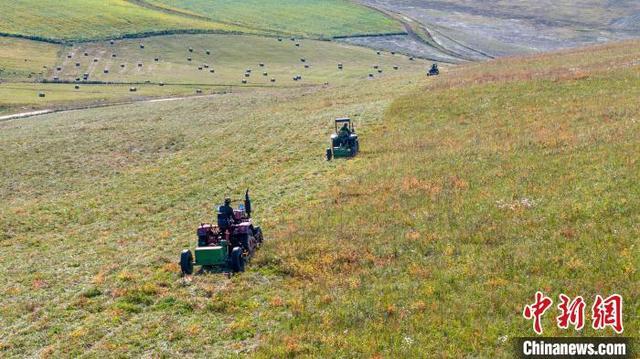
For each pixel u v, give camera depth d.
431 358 13.48
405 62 139.00
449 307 15.51
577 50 78.31
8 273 23.00
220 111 64.12
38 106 79.44
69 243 26.70
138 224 28.88
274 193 30.47
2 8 146.75
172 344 15.63
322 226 23.12
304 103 62.12
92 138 52.81
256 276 19.41
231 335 15.78
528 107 40.66
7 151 49.28
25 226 29.92
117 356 15.26
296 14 191.62
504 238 19.25
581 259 16.78
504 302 15.27
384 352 13.97
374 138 40.31
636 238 17.36
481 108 43.09
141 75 111.94
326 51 146.00
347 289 17.45
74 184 38.84
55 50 126.50
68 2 161.00
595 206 20.22
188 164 41.31
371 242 20.66
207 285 19.08
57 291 20.42
